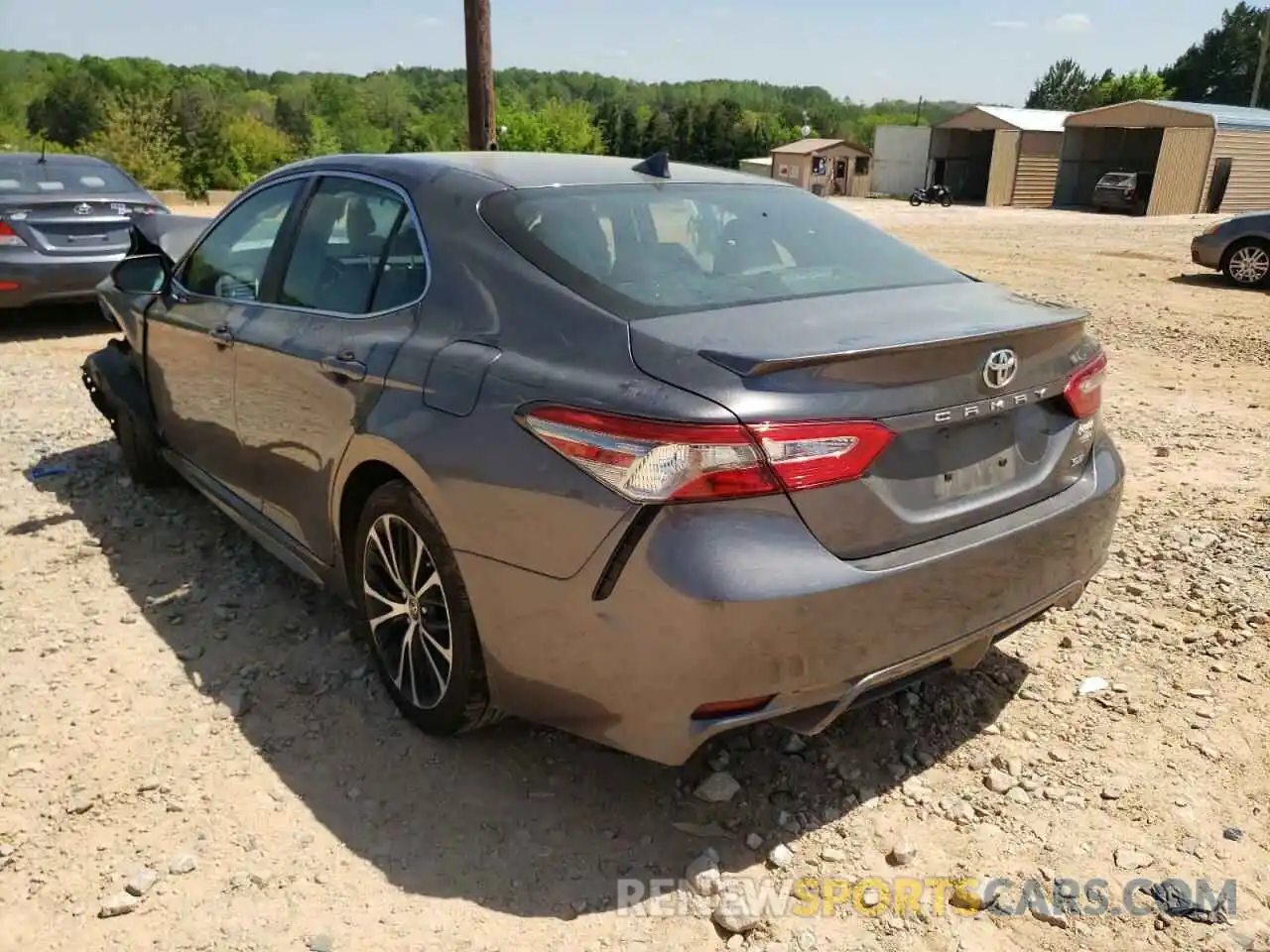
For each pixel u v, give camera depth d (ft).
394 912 8.17
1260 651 12.02
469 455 8.75
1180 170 110.63
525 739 10.38
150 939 7.87
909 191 157.69
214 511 16.19
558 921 8.12
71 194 30.01
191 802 9.39
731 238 10.63
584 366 8.40
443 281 9.93
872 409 7.98
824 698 8.17
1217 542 15.02
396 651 10.61
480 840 8.98
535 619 8.48
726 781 9.57
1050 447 9.67
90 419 21.26
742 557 7.57
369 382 10.06
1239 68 267.59
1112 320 35.37
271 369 11.77
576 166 11.50
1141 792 9.63
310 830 9.07
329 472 10.82
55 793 9.46
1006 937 8.04
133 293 16.05
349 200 11.68
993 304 9.82
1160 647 12.18
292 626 12.57
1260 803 9.50
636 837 9.06
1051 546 9.39
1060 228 80.48
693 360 7.97
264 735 10.41
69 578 13.84
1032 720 10.78
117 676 11.43
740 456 7.55
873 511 8.11
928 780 9.83
